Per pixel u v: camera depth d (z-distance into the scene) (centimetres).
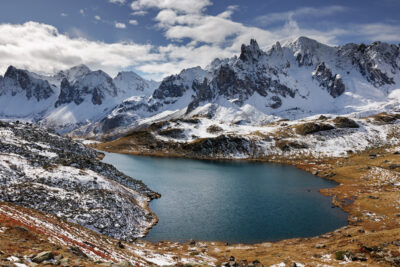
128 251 4700
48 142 12462
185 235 6675
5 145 8706
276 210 8731
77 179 7612
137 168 15312
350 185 12412
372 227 7200
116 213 6788
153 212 8138
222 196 10169
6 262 2050
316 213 8519
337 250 5166
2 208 4081
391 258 4453
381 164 15300
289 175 15025
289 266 4516
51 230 3869
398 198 9200
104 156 19075
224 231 6994
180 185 11625
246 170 16375
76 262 2552
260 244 6272
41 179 6969
